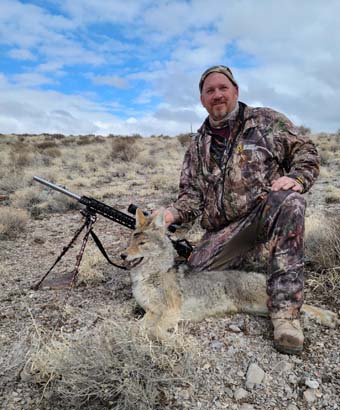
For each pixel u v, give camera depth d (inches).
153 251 61.2
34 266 92.4
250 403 43.1
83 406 42.9
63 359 46.6
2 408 42.9
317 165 60.7
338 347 51.3
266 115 63.8
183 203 71.9
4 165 311.9
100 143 480.4
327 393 43.7
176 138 522.0
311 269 75.0
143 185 218.7
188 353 49.0
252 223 63.5
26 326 60.8
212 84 63.0
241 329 57.6
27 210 167.3
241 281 61.9
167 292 60.1
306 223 94.9
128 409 41.4
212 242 67.5
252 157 62.4
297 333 50.6
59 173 266.5
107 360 44.9
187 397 43.7
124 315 63.7
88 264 84.6
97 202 70.9
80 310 66.1
